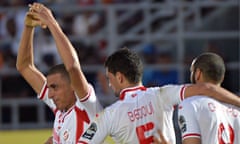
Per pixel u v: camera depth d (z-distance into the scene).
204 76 16.08
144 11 46.09
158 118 15.57
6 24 43.47
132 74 15.76
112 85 15.98
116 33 43.59
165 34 45.28
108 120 15.52
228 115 15.92
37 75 18.12
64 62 15.90
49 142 18.14
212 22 46.59
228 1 45.66
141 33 46.09
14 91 43.22
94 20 45.12
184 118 15.70
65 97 16.89
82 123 16.59
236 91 43.62
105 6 43.66
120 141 15.60
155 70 43.16
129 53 15.80
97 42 44.00
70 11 44.88
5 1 44.88
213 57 16.12
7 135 38.53
